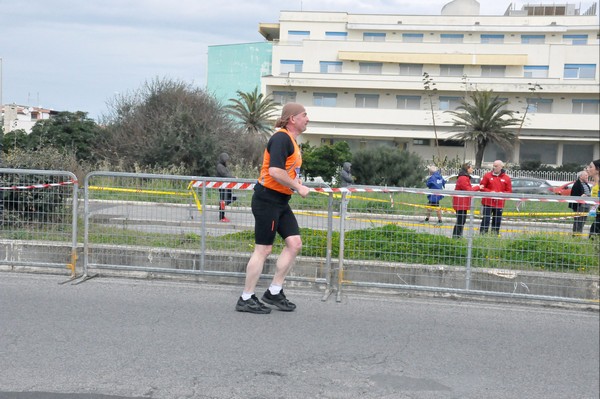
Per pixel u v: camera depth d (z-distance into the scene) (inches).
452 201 300.7
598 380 192.7
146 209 315.3
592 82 1898.4
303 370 191.3
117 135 1041.5
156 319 241.1
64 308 253.6
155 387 174.4
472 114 1793.8
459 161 1918.1
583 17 2149.4
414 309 273.7
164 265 316.2
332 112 2043.6
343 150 1343.5
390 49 2081.7
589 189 538.9
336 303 279.0
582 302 280.7
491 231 298.0
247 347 211.2
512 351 218.7
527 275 293.0
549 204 339.6
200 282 313.4
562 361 209.9
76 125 1039.0
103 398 165.9
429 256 301.0
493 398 175.9
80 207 320.5
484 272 295.7
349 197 301.3
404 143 2092.8
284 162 239.1
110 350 203.8
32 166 446.3
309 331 232.4
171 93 1090.7
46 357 195.6
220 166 645.9
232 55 2283.5
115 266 313.1
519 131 1866.4
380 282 300.4
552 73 2014.0
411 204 305.4
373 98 2055.9
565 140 1968.5
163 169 979.9
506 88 1935.3
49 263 314.0
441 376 191.5
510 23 2178.9
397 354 210.2
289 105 244.8
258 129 1876.2
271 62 2261.3
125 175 310.8
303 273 307.3
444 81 1977.1
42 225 323.0
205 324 236.4
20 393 167.3
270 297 260.2
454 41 2198.6
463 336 234.8
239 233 311.1
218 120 1101.7
